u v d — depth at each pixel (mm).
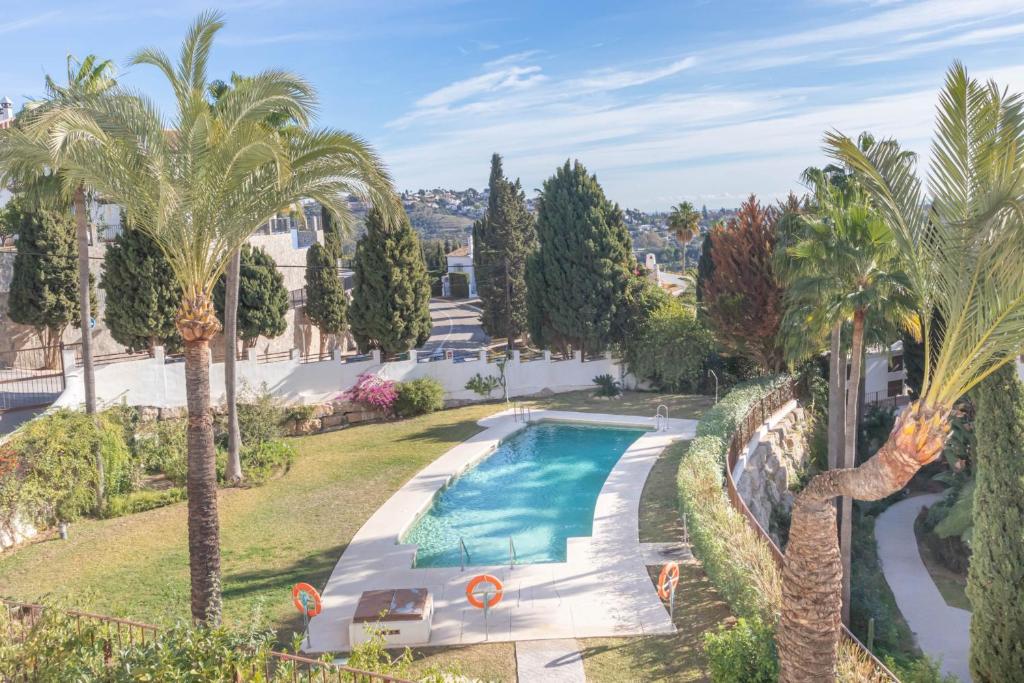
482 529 21406
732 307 34969
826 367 38344
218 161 12875
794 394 36531
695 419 32688
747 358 38281
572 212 38875
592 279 38750
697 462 21719
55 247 32562
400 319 36344
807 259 21672
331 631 14953
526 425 32688
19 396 28922
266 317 37469
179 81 14227
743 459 26750
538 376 39000
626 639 14406
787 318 25625
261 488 24391
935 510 28281
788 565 9242
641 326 39469
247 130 12766
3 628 9383
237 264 24266
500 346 55062
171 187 12672
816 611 9016
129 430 25125
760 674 11531
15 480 19172
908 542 27547
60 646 9070
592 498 23969
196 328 12977
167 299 30984
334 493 23812
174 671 8492
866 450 34500
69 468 20609
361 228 36344
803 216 23781
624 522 20781
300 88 14250
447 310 77938
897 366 44375
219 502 23016
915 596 23109
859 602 20750
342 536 20141
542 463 28031
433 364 36531
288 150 14367
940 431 7816
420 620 14289
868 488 8281
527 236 60562
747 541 16188
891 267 20688
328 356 46312
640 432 31953
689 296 61562
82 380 25922
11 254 34844
